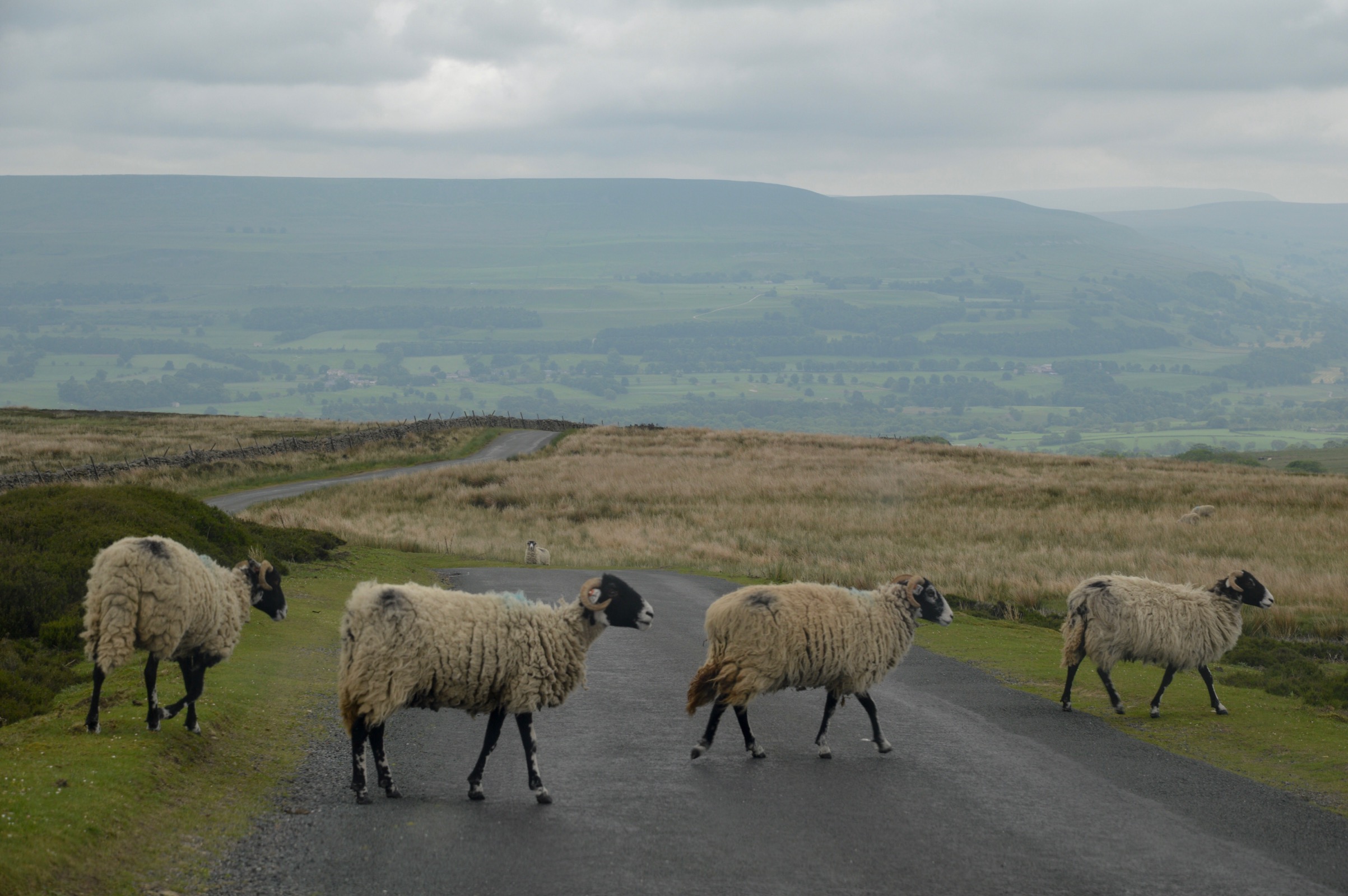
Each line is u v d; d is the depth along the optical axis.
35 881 6.22
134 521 20.06
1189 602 13.05
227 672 13.08
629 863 7.30
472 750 10.48
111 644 9.17
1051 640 20.30
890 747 10.93
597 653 16.69
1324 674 16.83
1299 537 35.56
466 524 44.31
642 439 81.50
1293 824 8.74
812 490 52.38
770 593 10.41
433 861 7.23
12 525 18.64
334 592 22.23
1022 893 7.04
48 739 9.14
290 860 7.19
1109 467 65.06
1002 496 49.38
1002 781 9.84
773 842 7.88
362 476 62.28
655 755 10.50
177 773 8.69
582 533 42.50
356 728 8.52
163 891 6.53
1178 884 7.30
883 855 7.69
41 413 95.31
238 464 58.62
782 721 12.37
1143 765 10.62
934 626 21.45
